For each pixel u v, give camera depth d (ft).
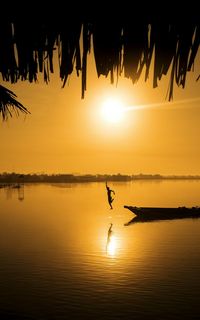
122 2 7.00
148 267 91.25
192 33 7.00
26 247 117.80
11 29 7.60
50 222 191.21
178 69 7.20
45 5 7.28
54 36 7.49
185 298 68.59
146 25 7.07
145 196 418.31
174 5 6.86
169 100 7.43
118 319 59.77
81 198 397.80
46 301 66.90
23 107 10.36
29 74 7.88
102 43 7.28
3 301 66.54
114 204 313.53
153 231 155.63
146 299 68.18
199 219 189.26
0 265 92.68
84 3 7.12
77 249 115.55
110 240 135.54
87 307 64.28
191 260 99.09
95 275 83.56
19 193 496.23
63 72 7.65
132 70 7.35
